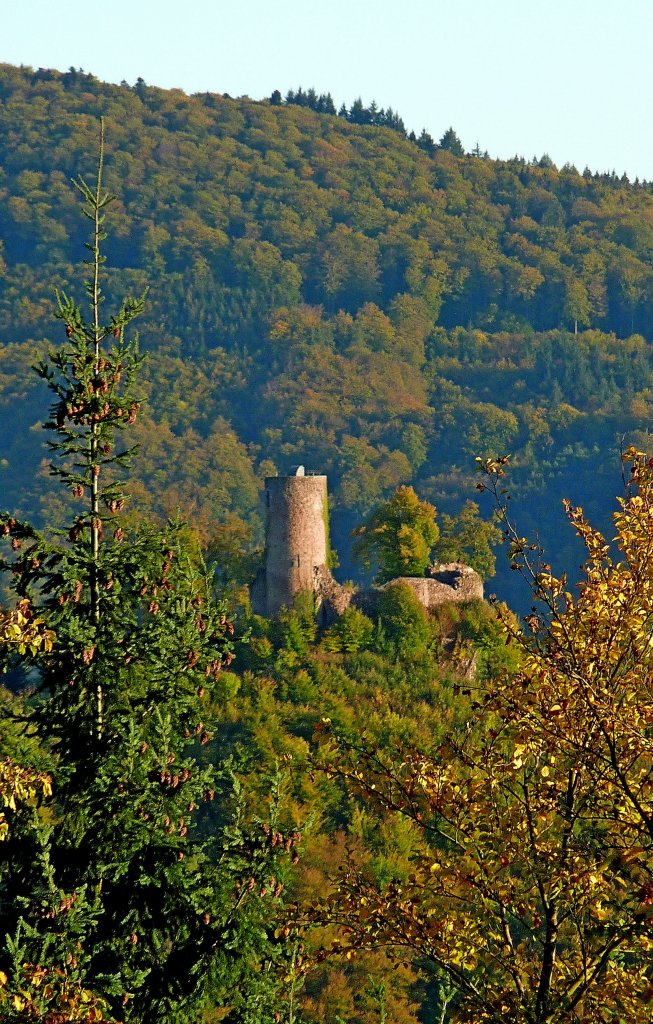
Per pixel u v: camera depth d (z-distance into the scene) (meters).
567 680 62.34
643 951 64.00
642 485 64.19
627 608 62.12
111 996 67.00
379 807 66.88
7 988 58.44
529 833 62.53
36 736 72.44
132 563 74.62
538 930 64.19
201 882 71.31
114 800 69.69
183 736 75.19
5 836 65.50
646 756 59.44
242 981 69.81
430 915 64.50
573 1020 60.56
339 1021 82.75
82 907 64.12
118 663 72.56
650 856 58.44
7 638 62.94
